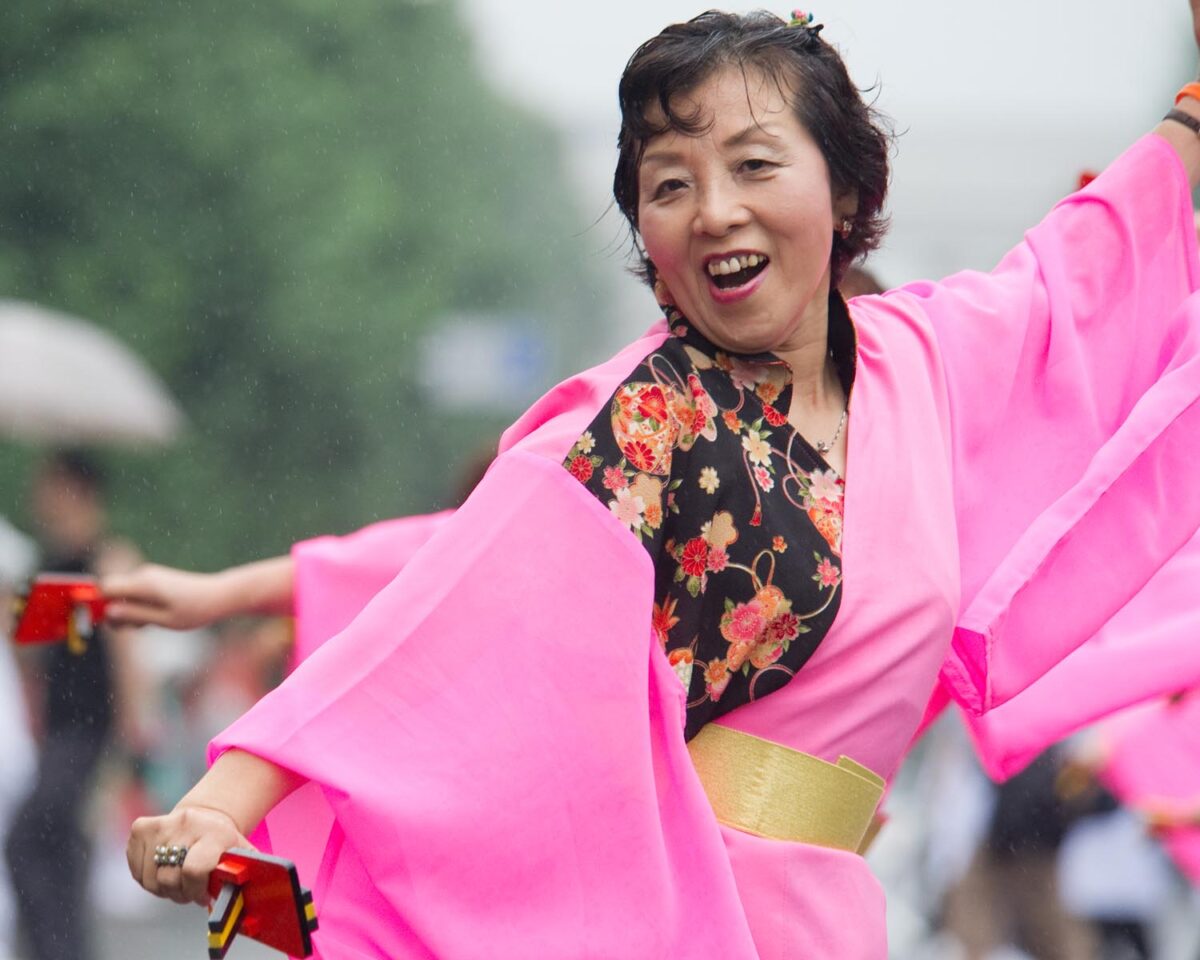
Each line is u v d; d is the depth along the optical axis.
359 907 6.52
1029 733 8.93
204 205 59.12
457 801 6.36
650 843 6.56
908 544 7.14
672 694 6.72
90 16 58.22
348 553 10.66
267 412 61.16
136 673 17.73
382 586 10.60
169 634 28.89
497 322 82.50
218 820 6.08
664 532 6.83
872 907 7.25
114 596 10.95
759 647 6.97
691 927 6.66
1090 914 16.28
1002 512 7.93
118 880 23.31
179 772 26.25
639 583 6.61
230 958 19.23
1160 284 8.40
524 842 6.43
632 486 6.73
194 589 10.95
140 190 58.12
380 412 65.81
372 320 64.56
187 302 57.97
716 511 6.88
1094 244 8.32
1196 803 13.76
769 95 6.82
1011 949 16.64
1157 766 14.24
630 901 6.53
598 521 6.61
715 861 6.66
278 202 60.50
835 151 6.96
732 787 7.03
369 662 6.43
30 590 10.91
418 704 6.41
